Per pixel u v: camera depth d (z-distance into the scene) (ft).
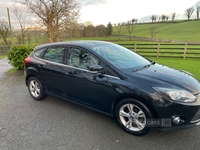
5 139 8.59
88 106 10.19
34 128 9.54
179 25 318.45
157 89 7.61
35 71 12.66
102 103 9.35
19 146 8.01
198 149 7.51
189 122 7.57
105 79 8.88
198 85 8.58
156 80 8.17
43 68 12.07
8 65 33.24
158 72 9.37
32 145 8.05
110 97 8.83
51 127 9.62
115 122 10.03
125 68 9.29
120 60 10.12
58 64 11.26
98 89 9.21
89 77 9.47
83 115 11.00
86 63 9.91
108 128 9.39
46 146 7.96
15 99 14.06
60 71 10.95
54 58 11.75
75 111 11.61
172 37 225.35
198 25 284.00
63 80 10.89
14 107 12.46
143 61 11.50
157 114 7.62
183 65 27.20
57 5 45.21
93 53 9.82
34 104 12.94
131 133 8.69
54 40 62.80
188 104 7.25
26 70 13.55
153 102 7.47
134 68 9.62
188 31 257.14
